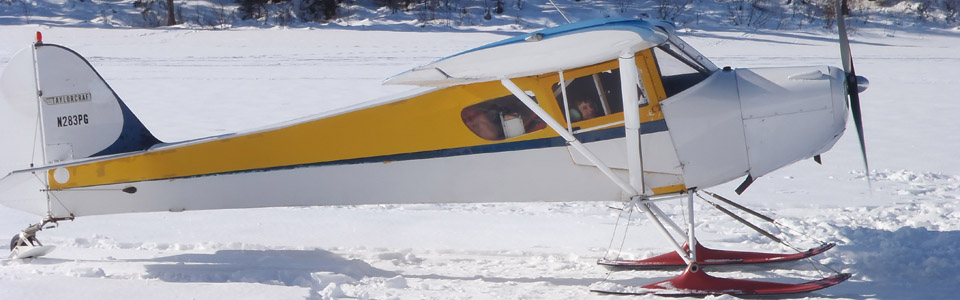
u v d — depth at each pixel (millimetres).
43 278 7516
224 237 9625
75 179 8352
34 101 8242
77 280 7426
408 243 9305
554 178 7734
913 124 17984
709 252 8297
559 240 9312
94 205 8398
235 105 21344
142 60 30000
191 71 27500
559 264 8438
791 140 7375
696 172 7375
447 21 38719
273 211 11016
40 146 8273
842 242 8883
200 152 8242
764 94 7344
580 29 6125
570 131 7191
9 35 34906
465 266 8422
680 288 7238
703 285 7227
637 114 6949
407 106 7883
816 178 12820
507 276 8031
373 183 8055
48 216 8422
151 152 8273
